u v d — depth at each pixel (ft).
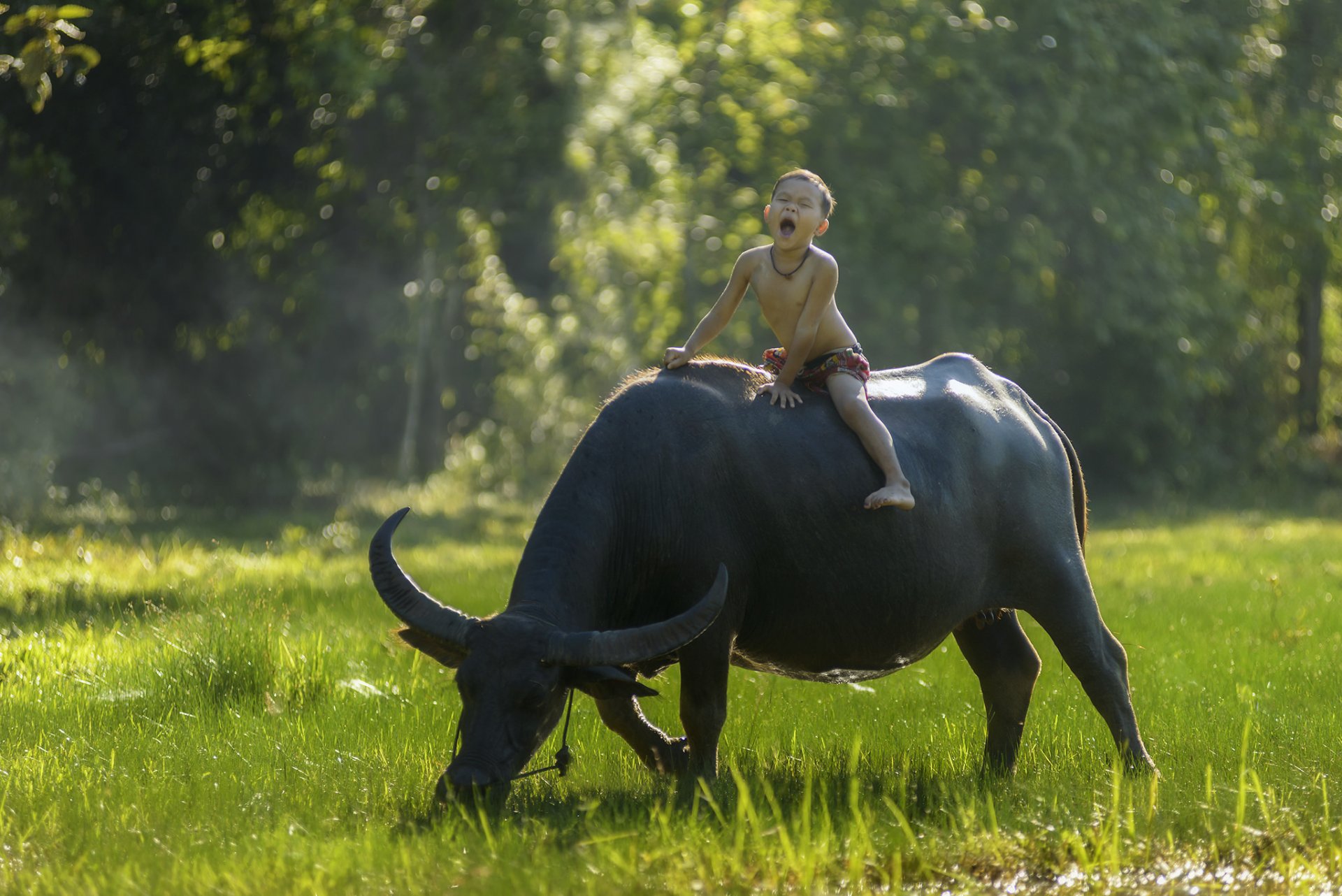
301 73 274.16
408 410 384.06
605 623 77.00
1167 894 61.77
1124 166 384.27
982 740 94.89
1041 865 66.13
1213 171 406.21
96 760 84.69
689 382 81.46
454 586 161.79
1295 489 430.61
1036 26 382.22
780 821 65.87
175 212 309.01
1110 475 430.61
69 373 330.34
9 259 304.91
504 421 408.87
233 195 316.60
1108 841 67.56
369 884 60.95
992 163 387.96
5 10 200.44
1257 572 193.98
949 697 109.09
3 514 272.10
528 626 69.15
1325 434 524.52
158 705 101.09
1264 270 465.88
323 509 325.01
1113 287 392.27
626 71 353.92
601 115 337.31
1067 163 377.71
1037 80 386.11
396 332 345.92
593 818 71.67
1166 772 84.69
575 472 77.41
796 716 99.60
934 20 376.27
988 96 371.76
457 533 270.46
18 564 172.35
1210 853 67.51
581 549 74.90
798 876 61.67
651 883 60.44
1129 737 87.92
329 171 313.53
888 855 66.44
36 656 114.32
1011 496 88.74
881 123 381.60
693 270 390.83
